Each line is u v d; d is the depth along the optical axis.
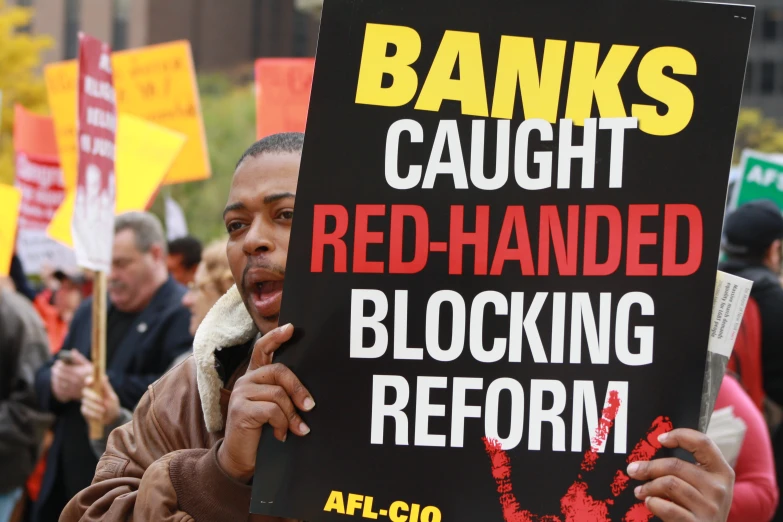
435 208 1.75
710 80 1.72
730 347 1.72
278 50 47.78
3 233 5.90
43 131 8.38
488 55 1.76
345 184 1.76
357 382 1.74
